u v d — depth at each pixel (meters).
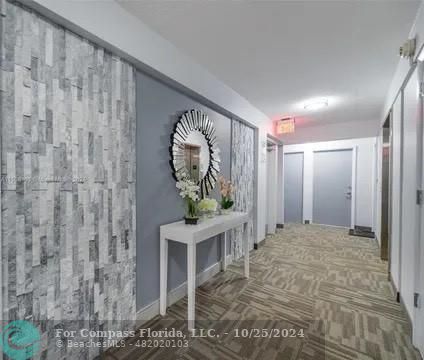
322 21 1.54
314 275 2.62
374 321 1.77
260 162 3.64
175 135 2.01
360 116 3.85
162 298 1.87
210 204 2.13
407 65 1.79
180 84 1.95
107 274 1.46
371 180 4.79
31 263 1.10
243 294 2.19
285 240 4.10
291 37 1.73
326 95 2.89
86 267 1.34
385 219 3.11
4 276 1.02
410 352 1.45
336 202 5.25
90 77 1.34
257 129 3.55
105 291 1.45
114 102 1.48
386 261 3.06
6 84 1.01
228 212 2.51
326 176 5.36
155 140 1.85
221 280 2.50
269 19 1.53
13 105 1.03
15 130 1.04
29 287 1.10
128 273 1.60
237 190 3.10
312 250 3.53
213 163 2.54
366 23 1.55
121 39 1.44
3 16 0.99
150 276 1.82
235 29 1.65
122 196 1.55
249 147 3.42
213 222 2.05
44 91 1.13
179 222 2.04
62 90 1.20
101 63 1.40
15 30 1.03
